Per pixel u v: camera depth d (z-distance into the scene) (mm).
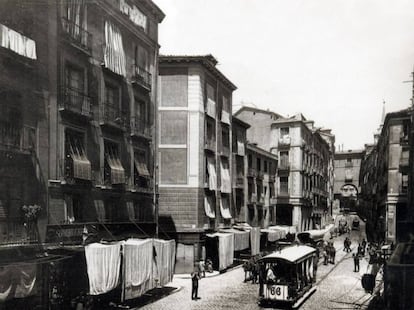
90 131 20547
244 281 26938
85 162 19469
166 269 23219
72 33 19156
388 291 17516
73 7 19594
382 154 46156
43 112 17062
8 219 15125
